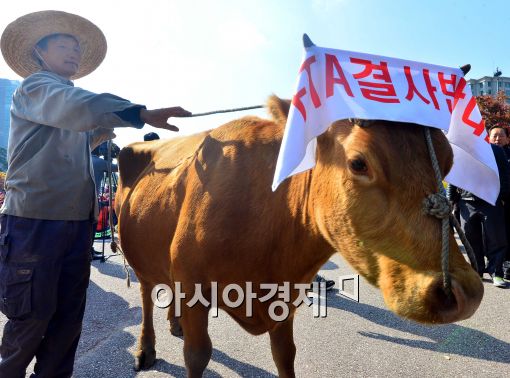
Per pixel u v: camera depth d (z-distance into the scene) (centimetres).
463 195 529
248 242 209
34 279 210
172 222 251
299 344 338
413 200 144
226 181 220
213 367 304
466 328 371
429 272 140
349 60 164
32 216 211
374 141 151
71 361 246
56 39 237
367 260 159
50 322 232
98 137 285
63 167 221
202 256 217
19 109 214
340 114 153
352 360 310
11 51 252
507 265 530
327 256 211
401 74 166
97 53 290
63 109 192
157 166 306
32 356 221
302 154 148
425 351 326
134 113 193
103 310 422
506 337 351
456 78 179
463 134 184
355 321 389
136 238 291
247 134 233
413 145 150
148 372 297
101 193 668
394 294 146
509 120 1973
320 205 180
